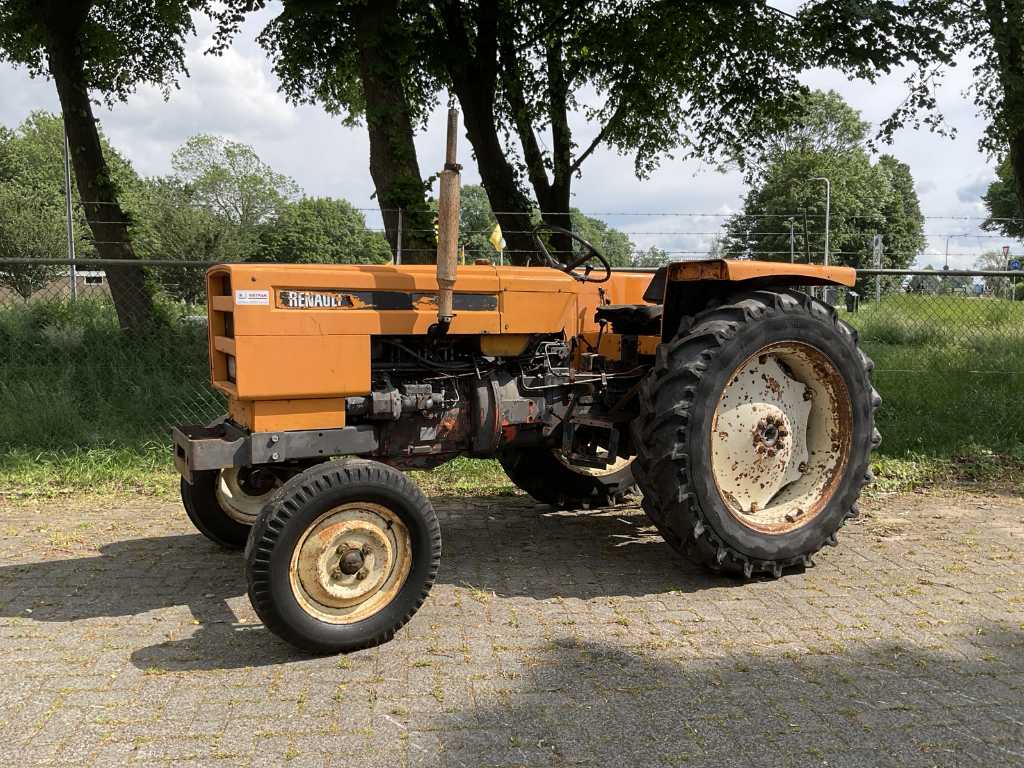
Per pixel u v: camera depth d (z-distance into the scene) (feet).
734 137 44.04
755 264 12.41
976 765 7.63
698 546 12.09
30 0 30.91
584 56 42.63
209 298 11.59
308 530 9.84
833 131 170.09
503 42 38.70
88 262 19.66
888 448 21.07
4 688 9.07
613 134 47.06
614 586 12.46
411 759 7.64
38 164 175.11
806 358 12.91
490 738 8.01
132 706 8.67
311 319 10.66
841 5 31.50
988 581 12.58
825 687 9.11
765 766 7.56
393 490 10.21
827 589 12.26
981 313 28.73
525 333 12.71
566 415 13.21
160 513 16.62
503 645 10.25
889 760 7.68
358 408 11.39
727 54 39.37
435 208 25.80
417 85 38.86
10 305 27.07
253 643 10.39
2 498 17.56
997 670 9.57
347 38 30.01
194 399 23.02
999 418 22.34
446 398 12.39
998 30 28.94
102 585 12.51
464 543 14.74
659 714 8.49
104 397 22.97
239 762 7.59
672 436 11.76
